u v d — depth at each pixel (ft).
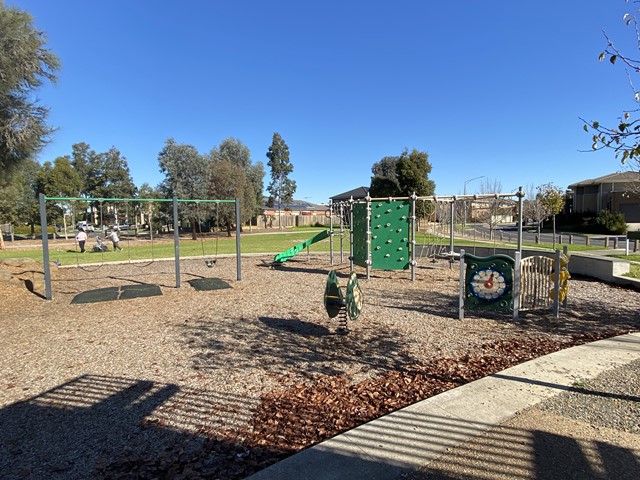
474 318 20.52
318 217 197.88
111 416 10.65
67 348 16.55
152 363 14.64
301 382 12.67
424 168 118.83
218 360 14.82
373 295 26.89
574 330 18.11
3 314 22.90
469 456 8.18
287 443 9.13
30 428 10.10
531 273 20.12
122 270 41.86
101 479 7.97
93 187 157.58
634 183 20.98
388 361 14.42
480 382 11.91
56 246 85.40
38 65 28.63
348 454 8.30
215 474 7.98
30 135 29.60
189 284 32.60
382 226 33.19
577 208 140.97
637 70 10.02
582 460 8.00
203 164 108.37
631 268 34.17
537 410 10.16
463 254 19.93
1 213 104.88
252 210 123.13
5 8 26.89
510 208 71.05
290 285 31.58
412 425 9.45
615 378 12.17
